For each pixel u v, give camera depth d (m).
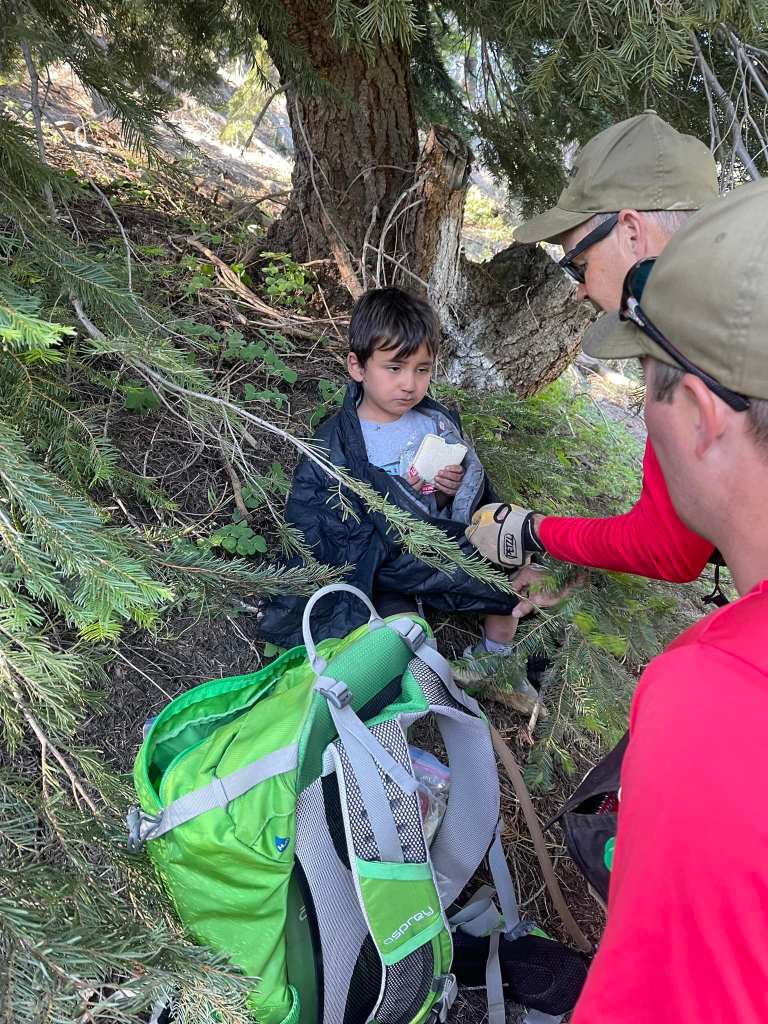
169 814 1.26
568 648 1.88
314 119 3.16
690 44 2.13
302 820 1.38
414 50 3.22
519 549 1.86
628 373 6.29
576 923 1.92
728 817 0.56
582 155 1.72
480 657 1.91
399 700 1.62
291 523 2.05
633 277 0.84
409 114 3.25
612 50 1.91
